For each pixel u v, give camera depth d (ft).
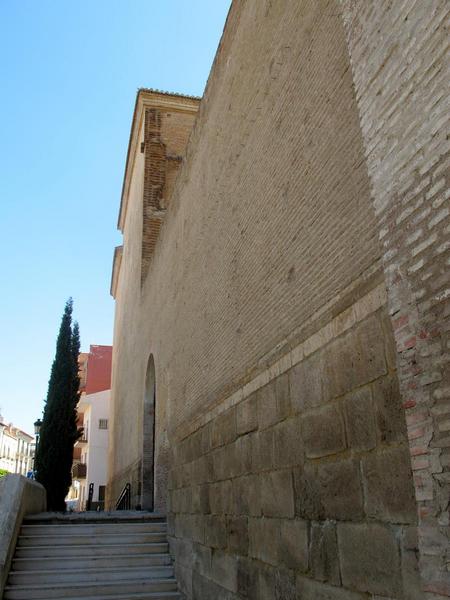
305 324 13.71
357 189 11.60
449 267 8.17
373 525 10.21
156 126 60.49
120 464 65.51
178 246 33.42
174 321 33.24
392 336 10.00
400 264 9.32
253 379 17.30
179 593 24.84
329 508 11.88
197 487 23.62
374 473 10.30
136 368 54.44
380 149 10.09
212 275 23.77
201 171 27.61
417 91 9.14
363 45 10.85
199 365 25.07
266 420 15.92
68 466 55.88
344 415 11.54
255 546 16.07
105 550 27.76
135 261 61.87
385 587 9.71
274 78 17.13
